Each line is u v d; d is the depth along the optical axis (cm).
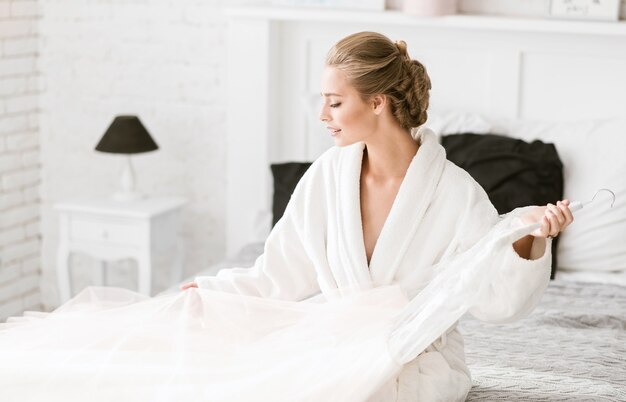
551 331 294
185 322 236
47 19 456
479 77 398
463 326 297
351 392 208
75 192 469
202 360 221
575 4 379
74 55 455
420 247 228
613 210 351
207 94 439
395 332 216
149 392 211
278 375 213
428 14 386
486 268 207
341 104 224
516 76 392
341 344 220
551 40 386
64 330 238
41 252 480
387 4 407
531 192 350
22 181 463
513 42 391
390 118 227
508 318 213
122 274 470
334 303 226
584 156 363
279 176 384
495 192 351
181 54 439
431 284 216
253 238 401
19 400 212
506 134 383
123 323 240
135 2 441
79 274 477
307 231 238
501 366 262
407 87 226
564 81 388
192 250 457
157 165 454
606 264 350
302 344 222
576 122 379
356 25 410
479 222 224
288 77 425
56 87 461
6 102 448
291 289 243
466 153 365
